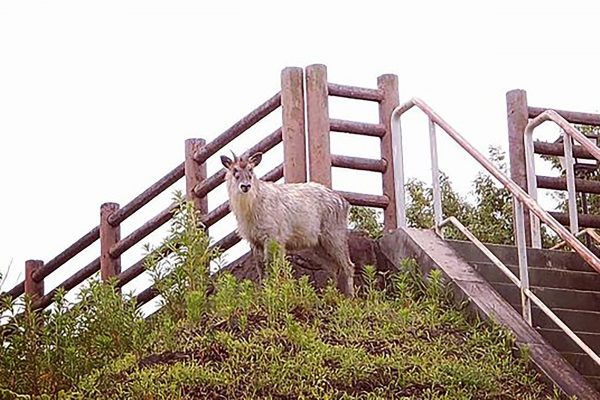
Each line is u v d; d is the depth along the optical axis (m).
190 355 12.52
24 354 13.12
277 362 12.18
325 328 13.41
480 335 13.60
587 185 18.72
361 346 12.98
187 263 14.45
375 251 16.34
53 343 13.34
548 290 15.15
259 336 12.78
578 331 14.72
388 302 14.45
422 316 13.95
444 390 12.25
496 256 15.48
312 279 16.30
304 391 11.79
